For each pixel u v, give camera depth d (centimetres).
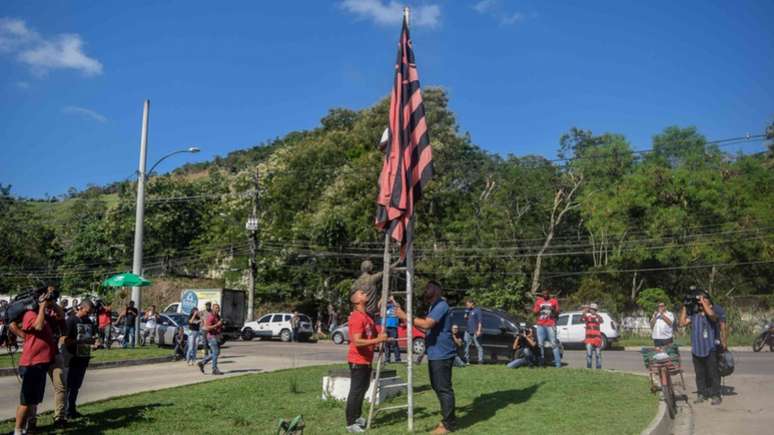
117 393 1253
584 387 1198
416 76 874
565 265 5319
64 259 6412
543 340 1625
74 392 939
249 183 5262
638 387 1212
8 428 861
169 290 5475
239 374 1630
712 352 1151
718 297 4031
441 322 812
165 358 2062
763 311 3866
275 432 829
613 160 5162
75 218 7912
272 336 4000
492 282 4391
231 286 5162
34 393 795
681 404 1134
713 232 4178
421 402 1038
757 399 1200
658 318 1395
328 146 4997
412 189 848
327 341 4012
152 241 6216
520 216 5172
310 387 1271
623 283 4534
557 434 782
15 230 6356
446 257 4341
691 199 4288
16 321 807
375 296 1045
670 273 4469
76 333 934
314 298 5050
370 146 4916
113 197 10738
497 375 1382
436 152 4488
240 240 5159
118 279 2506
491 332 1916
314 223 4609
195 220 6400
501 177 5297
